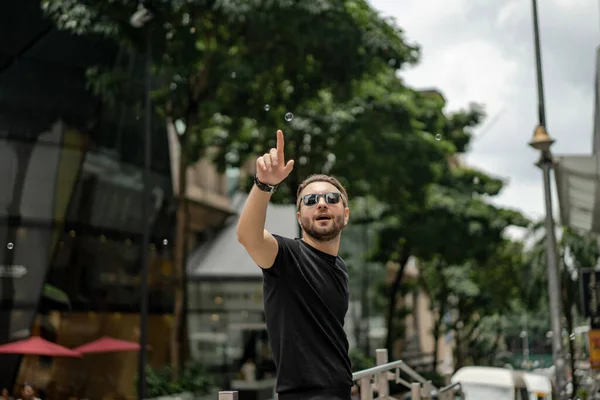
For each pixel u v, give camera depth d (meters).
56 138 20.64
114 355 23.92
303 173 24.41
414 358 53.69
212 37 21.19
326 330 2.63
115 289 22.75
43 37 20.45
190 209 37.19
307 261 2.68
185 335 23.28
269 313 2.64
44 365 20.91
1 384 18.95
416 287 44.34
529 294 24.94
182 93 21.92
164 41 19.09
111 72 20.45
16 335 19.44
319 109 23.20
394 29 19.58
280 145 2.48
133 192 23.67
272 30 19.05
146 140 18.45
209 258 37.91
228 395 2.93
